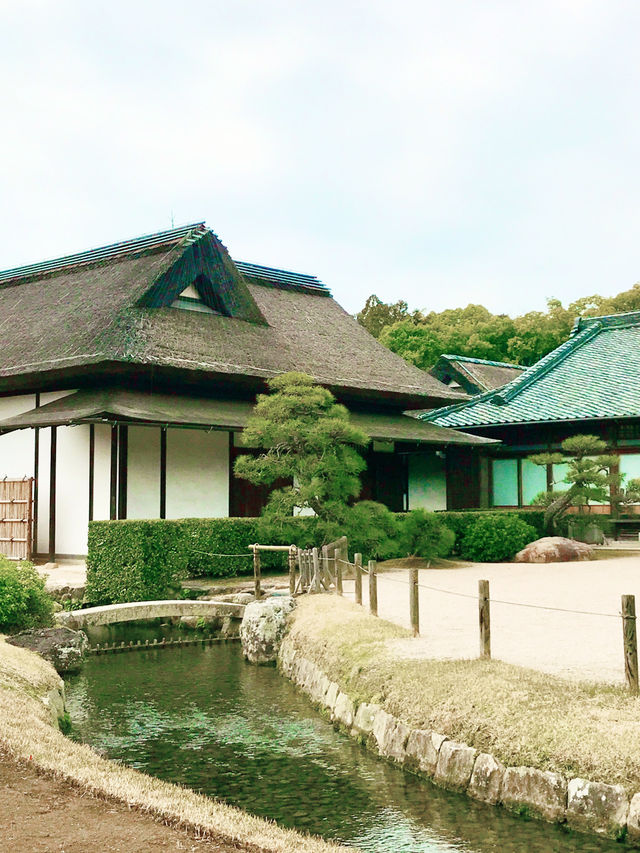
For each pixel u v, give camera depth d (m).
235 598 16.05
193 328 22.80
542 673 8.40
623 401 28.67
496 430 30.75
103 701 11.14
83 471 20.36
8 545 19.50
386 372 27.23
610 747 6.56
